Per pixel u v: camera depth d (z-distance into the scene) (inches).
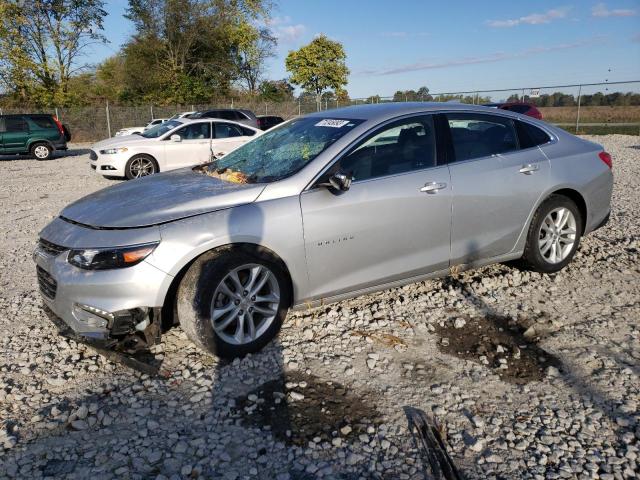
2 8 1295.5
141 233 131.7
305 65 1902.1
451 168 167.0
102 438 111.3
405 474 100.1
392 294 183.5
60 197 407.2
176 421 116.6
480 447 107.0
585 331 155.6
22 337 158.4
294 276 146.6
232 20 1721.2
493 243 177.3
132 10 1566.2
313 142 162.1
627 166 473.7
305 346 148.3
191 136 510.0
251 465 102.7
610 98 950.4
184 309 134.8
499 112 183.3
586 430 111.7
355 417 117.3
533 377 132.6
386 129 160.9
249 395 125.3
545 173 183.2
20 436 112.3
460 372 135.3
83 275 130.7
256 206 141.9
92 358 144.9
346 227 150.3
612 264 209.0
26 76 1365.7
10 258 241.8
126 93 1599.4
